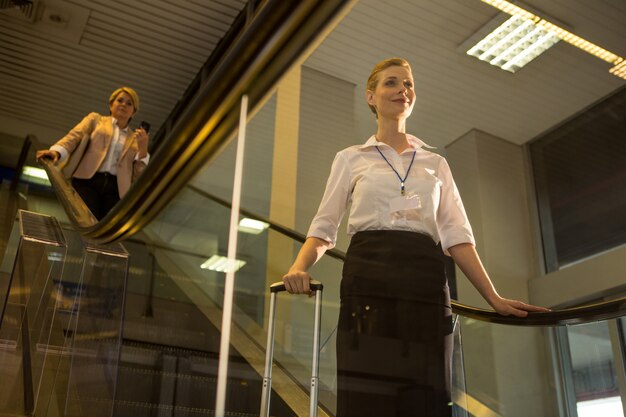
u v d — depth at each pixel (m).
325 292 1.78
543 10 3.69
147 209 3.83
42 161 5.29
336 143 2.79
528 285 5.09
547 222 5.26
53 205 6.29
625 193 5.72
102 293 3.34
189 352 3.73
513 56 3.98
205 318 3.72
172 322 4.19
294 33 2.08
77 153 5.33
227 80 2.30
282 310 1.80
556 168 5.24
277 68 2.23
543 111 4.35
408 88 1.96
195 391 3.39
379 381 1.51
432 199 1.75
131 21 7.47
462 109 4.19
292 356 1.71
